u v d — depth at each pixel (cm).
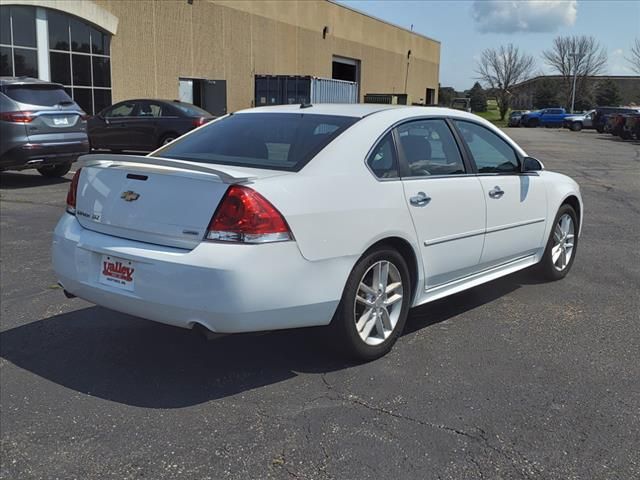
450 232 452
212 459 304
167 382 385
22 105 1110
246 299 339
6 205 973
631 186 1379
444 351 433
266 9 3381
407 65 5841
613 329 477
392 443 318
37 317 494
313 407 354
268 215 344
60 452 312
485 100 9969
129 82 2486
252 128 448
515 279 612
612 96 8675
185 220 353
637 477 291
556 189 579
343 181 385
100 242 380
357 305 400
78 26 2242
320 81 3247
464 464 300
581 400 364
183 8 2741
